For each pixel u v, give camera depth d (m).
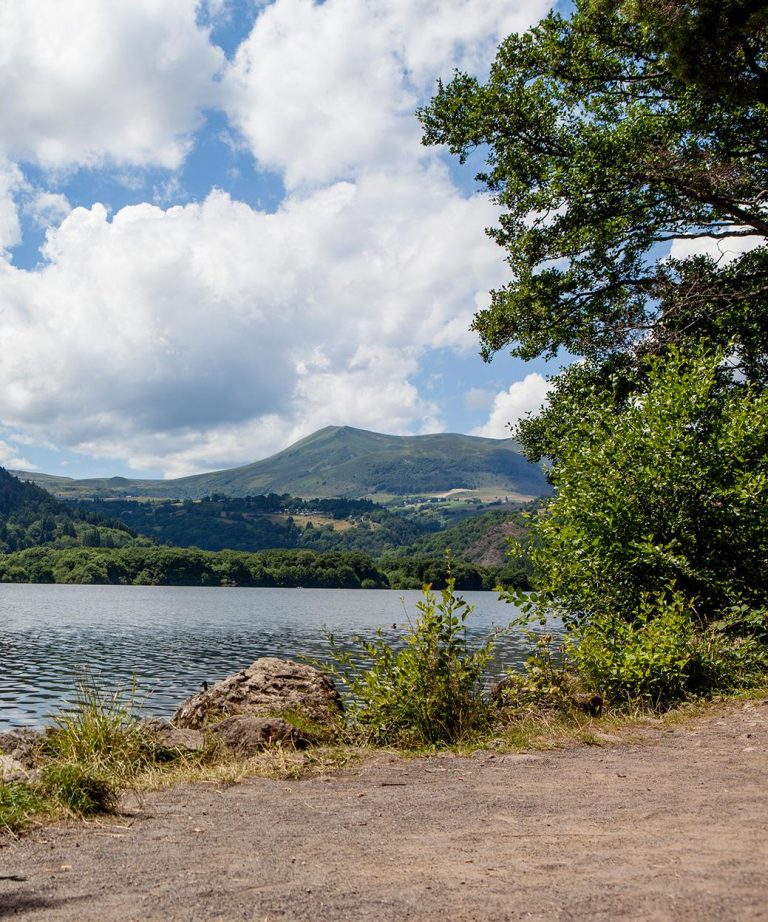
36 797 4.91
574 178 19.98
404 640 8.67
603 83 20.09
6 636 60.16
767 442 12.27
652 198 20.34
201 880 3.38
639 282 21.47
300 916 2.83
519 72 20.39
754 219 18.27
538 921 2.68
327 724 8.54
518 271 22.23
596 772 6.14
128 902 3.07
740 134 18.95
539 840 4.01
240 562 197.50
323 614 98.56
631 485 12.14
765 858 3.46
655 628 10.10
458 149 21.36
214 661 43.06
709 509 11.76
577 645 10.13
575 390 20.47
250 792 5.63
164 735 7.04
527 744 7.50
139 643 55.41
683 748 7.09
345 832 4.34
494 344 22.31
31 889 3.29
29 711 23.88
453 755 7.25
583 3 19.03
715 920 2.64
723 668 10.09
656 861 3.47
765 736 7.30
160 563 194.88
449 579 8.82
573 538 11.96
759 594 11.62
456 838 4.12
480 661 8.84
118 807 5.07
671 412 12.46
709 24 14.34
